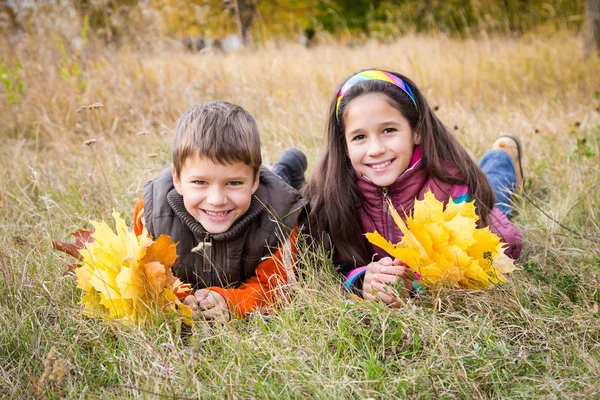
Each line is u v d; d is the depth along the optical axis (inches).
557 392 62.0
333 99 93.8
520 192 117.4
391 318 74.4
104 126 169.2
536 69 237.9
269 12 531.2
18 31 237.3
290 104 181.8
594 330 71.1
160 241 73.6
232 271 86.2
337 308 75.7
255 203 84.4
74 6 237.3
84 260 75.0
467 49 279.7
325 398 61.9
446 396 62.6
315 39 483.5
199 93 185.3
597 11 263.1
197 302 81.4
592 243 96.4
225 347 71.6
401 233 93.9
